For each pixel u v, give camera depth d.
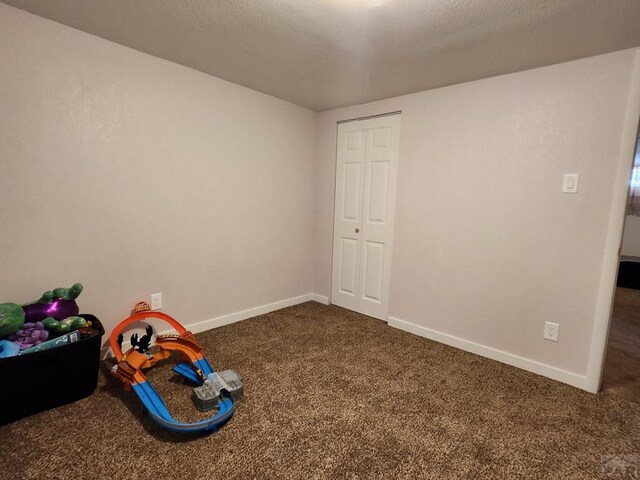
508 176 2.27
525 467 1.43
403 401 1.87
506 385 2.06
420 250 2.75
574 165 2.02
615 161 1.89
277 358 2.33
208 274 2.73
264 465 1.39
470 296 2.49
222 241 2.79
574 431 1.66
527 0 1.43
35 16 1.77
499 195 2.31
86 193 2.04
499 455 1.49
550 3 1.45
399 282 2.91
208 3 1.57
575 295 2.06
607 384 2.11
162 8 1.63
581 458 1.49
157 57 2.26
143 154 2.26
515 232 2.26
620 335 2.97
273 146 3.07
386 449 1.51
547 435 1.63
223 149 2.70
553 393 1.99
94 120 2.03
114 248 2.19
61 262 1.99
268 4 1.55
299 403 1.82
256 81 2.63
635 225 5.42
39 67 1.81
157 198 2.36
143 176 2.28
